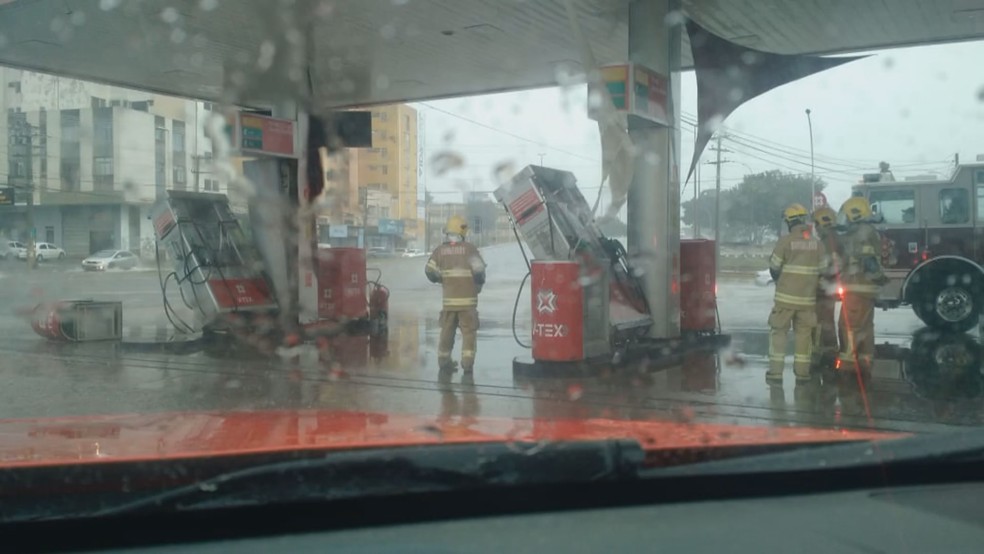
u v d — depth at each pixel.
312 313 13.01
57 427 3.64
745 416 6.96
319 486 2.61
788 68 11.36
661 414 7.07
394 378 9.11
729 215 27.17
